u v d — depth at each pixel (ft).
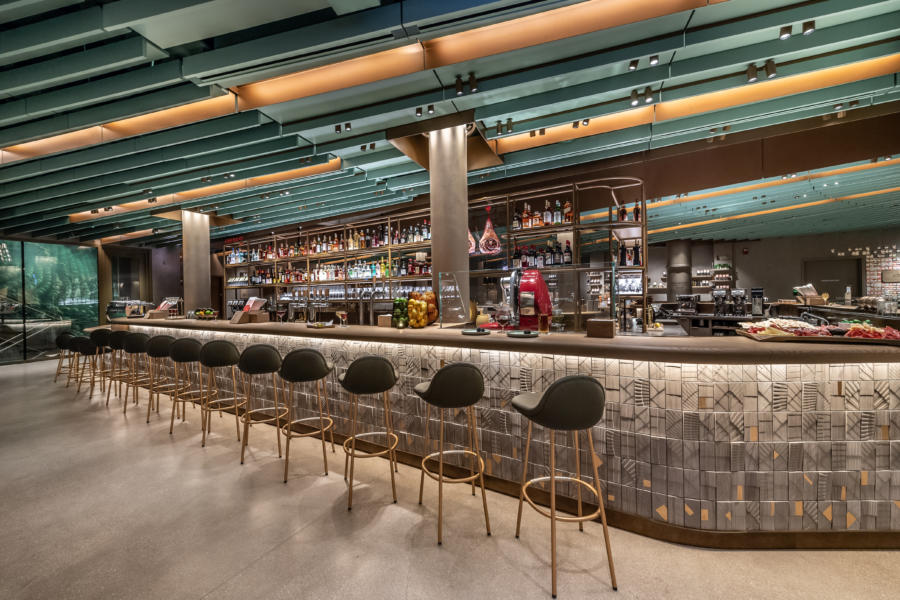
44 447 13.15
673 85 12.73
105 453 12.59
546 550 7.68
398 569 7.09
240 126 14.15
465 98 13.06
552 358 9.31
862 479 7.68
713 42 10.62
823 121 15.65
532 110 13.32
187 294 26.61
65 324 34.83
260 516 8.84
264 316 17.29
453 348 10.74
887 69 11.98
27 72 10.85
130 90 11.52
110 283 37.76
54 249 34.22
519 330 10.95
